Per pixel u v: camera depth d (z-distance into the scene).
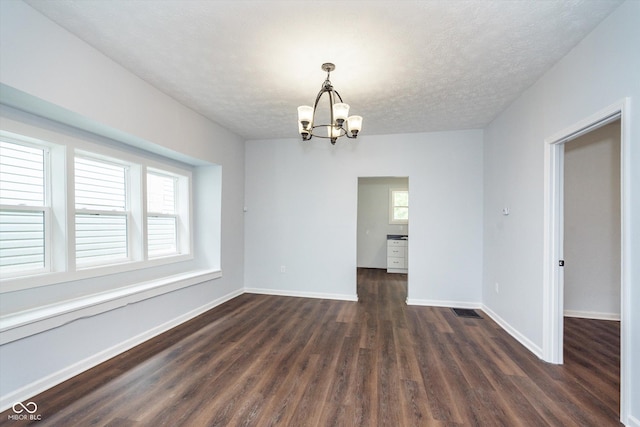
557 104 2.46
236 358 2.63
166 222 3.96
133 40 2.24
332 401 2.02
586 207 3.78
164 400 2.01
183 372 2.38
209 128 3.99
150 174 3.71
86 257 2.85
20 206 2.32
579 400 2.04
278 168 4.93
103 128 2.57
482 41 2.18
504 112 3.51
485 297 4.11
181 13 1.93
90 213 2.88
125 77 2.66
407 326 3.48
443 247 4.36
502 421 1.83
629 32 1.75
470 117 3.78
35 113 2.25
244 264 5.04
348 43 2.23
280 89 3.03
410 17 1.94
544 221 2.62
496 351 2.81
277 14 1.93
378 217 7.80
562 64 2.39
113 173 3.14
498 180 3.68
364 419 1.84
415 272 4.43
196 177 4.37
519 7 1.84
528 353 2.77
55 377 2.18
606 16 1.91
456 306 4.31
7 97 1.97
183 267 4.05
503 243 3.51
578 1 1.78
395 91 3.04
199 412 1.89
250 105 3.46
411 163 4.48
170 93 3.15
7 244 2.25
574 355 2.72
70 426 1.75
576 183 3.80
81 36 2.21
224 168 4.38
